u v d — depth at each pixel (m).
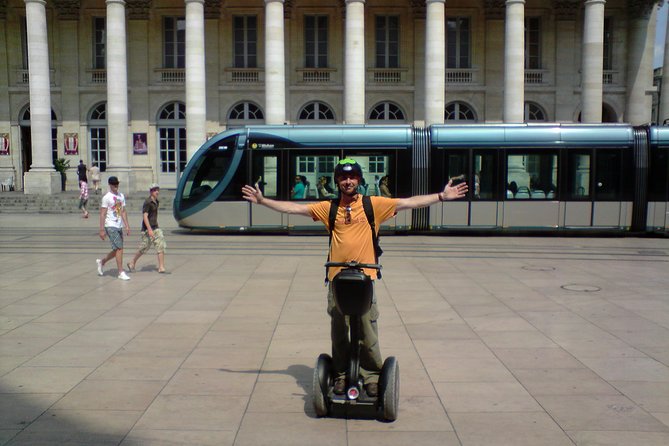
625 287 12.94
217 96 39.62
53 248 18.52
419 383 7.27
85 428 6.01
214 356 8.24
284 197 22.47
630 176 22.20
